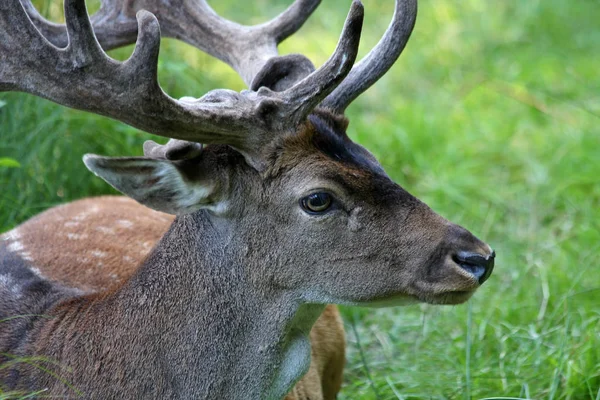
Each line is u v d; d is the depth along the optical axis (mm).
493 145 15742
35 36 7156
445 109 17234
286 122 7371
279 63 8094
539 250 12719
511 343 10727
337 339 9727
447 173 14727
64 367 7645
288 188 7395
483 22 20281
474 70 18484
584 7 20938
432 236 7445
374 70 8039
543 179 14484
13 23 7152
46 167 11273
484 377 10078
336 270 7523
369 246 7449
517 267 12320
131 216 9781
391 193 7500
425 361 10719
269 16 19031
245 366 7664
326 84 7289
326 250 7484
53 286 8320
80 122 11633
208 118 7176
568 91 17453
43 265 8617
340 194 7375
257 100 7445
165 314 7570
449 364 10641
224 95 7488
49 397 7633
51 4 12062
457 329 11266
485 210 13844
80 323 7770
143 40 6984
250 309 7609
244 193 7473
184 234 7641
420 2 20750
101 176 7098
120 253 9047
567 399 9516
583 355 10016
